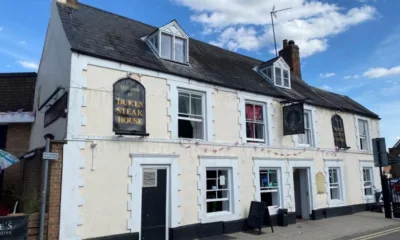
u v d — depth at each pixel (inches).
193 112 435.5
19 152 514.9
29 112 511.2
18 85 562.9
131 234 340.5
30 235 282.2
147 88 382.9
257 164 486.3
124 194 343.3
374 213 638.5
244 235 419.5
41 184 316.5
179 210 386.0
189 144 410.0
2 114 506.3
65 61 354.3
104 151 336.5
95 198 322.7
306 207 568.4
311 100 614.2
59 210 299.7
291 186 529.0
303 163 560.7
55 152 305.0
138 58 396.2
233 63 599.2
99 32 411.5
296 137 560.4
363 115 734.5
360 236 422.0
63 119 338.0
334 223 515.8
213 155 433.4
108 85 351.9
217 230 420.2
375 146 589.6
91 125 332.5
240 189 458.3
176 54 454.9
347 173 650.8
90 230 314.8
